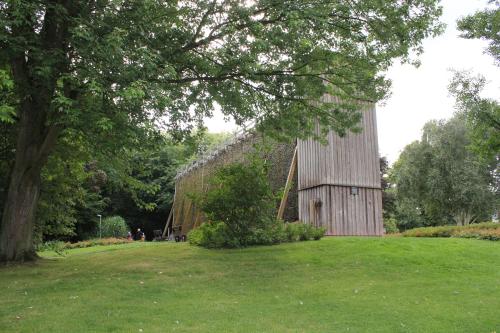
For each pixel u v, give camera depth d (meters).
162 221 46.75
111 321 6.65
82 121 9.22
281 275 10.53
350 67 12.41
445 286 9.45
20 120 12.18
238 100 13.61
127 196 44.47
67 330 6.19
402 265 11.40
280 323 6.73
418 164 34.62
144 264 11.98
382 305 7.93
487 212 32.31
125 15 10.19
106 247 22.84
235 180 14.59
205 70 12.34
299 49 11.68
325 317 7.12
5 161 13.98
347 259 12.05
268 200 15.08
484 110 10.09
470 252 12.69
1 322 6.58
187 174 40.88
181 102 12.20
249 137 28.17
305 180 21.48
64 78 9.08
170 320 6.78
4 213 12.23
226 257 12.72
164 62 10.39
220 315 7.13
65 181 16.02
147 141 10.96
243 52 11.51
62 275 10.59
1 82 8.13
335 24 11.30
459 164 32.44
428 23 11.27
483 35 10.15
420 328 6.56
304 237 15.55
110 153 13.54
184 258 12.70
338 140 20.61
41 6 9.59
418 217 42.56
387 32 11.52
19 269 11.23
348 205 20.27
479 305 7.93
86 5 9.96
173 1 11.95
